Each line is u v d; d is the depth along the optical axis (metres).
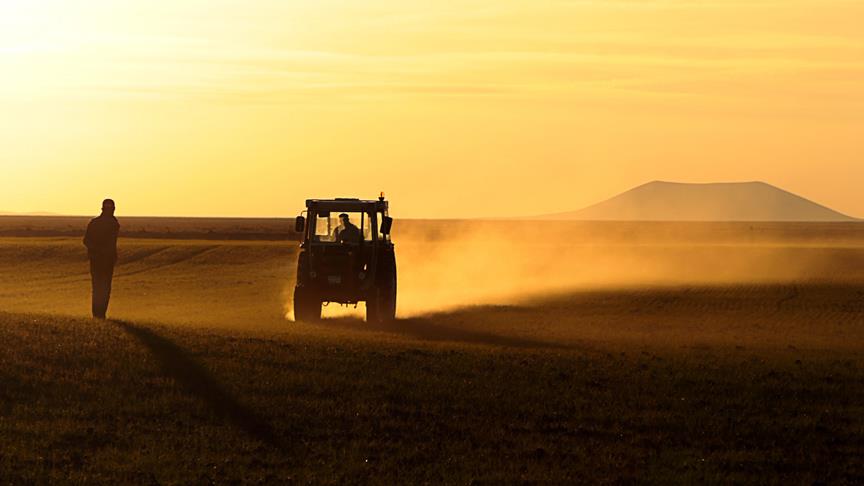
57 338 40.00
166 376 35.25
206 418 30.81
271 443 28.78
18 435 28.06
